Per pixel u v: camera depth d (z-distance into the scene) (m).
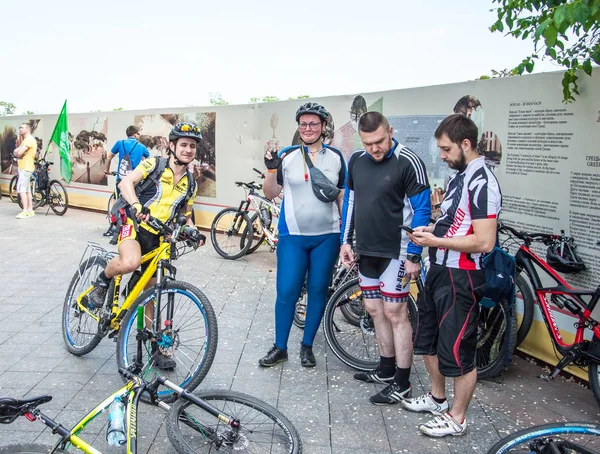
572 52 3.94
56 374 4.06
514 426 3.50
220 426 3.02
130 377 2.90
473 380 3.29
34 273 6.87
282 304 4.26
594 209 3.92
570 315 4.12
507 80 4.58
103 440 3.23
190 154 3.82
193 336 3.81
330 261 4.25
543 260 4.24
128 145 8.59
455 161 3.14
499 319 4.05
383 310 3.87
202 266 7.41
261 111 8.55
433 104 5.47
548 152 4.25
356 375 4.10
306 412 3.62
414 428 3.46
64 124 11.65
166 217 3.89
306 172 4.16
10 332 4.88
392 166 3.62
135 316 3.73
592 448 2.60
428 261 3.38
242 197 9.09
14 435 3.23
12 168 14.63
